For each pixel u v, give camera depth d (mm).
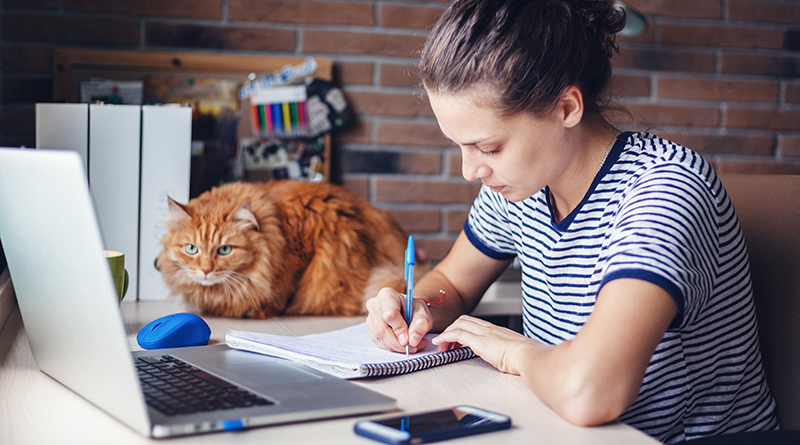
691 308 594
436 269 1019
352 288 1083
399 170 1769
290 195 1132
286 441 469
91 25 1578
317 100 1675
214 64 1622
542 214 825
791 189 872
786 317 828
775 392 829
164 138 1181
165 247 1032
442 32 645
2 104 1542
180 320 790
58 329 547
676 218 608
